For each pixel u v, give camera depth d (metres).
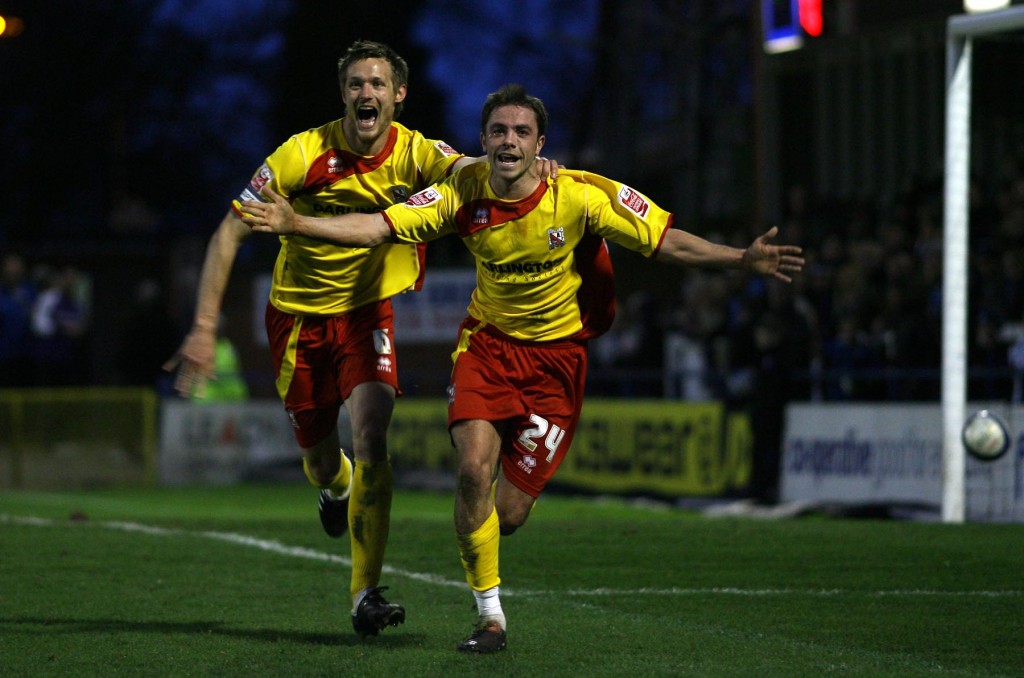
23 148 80.38
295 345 14.18
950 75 23.31
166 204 84.75
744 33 52.47
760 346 30.20
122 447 40.09
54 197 81.06
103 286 51.62
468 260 51.56
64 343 43.38
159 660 11.58
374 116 13.20
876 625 13.10
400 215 12.00
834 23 41.97
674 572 16.30
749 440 30.19
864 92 39.72
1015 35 23.61
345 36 81.56
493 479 12.32
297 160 13.42
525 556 17.50
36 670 11.23
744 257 12.09
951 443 22.81
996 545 18.12
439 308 47.00
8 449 39.06
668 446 32.00
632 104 60.81
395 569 16.72
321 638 12.56
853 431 28.16
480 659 11.58
